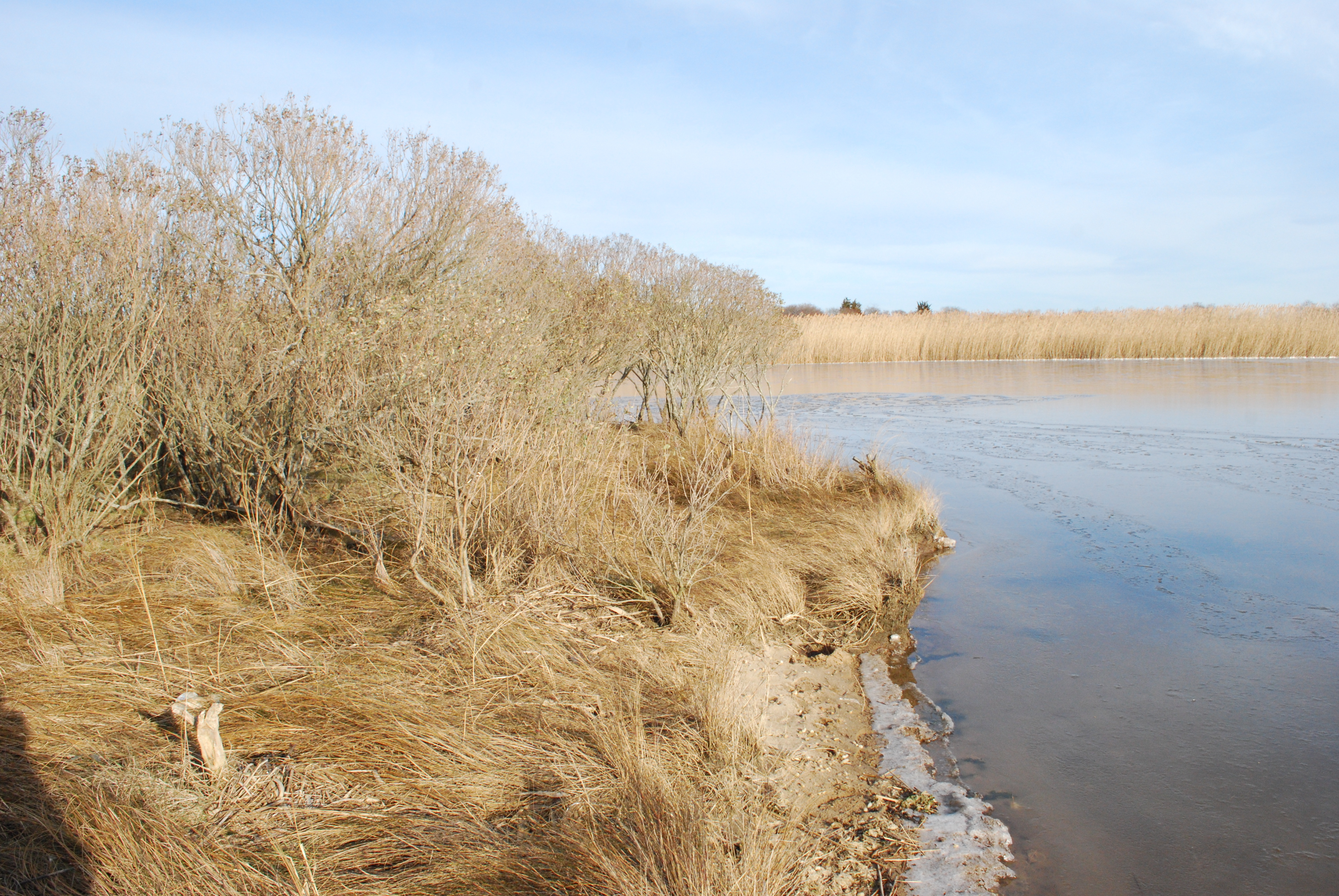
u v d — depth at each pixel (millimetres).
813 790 3555
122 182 5934
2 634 4125
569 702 3861
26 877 2473
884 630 5516
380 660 4137
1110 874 3012
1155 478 9609
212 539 5730
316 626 4527
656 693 4035
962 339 31594
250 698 3670
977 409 16594
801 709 4332
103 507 5434
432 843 2814
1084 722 4191
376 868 2709
